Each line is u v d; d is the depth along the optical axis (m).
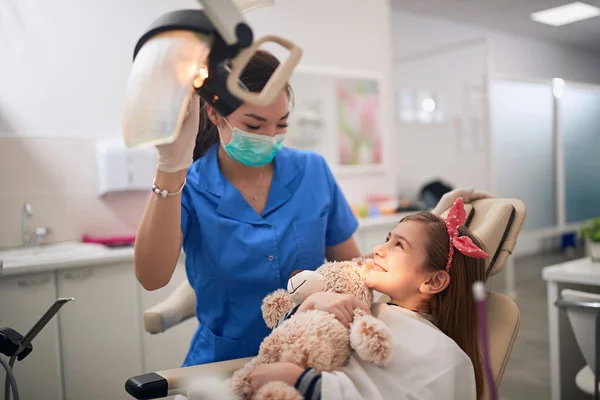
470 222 1.34
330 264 1.16
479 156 4.55
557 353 2.08
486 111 4.24
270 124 1.06
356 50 3.82
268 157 1.12
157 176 0.93
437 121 4.82
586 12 4.93
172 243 1.00
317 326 0.97
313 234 1.25
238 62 0.69
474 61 4.41
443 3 4.69
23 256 2.33
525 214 1.31
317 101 3.61
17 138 2.58
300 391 0.87
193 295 1.55
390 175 4.05
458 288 1.11
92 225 2.77
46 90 2.66
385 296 1.33
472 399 1.01
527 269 5.30
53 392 2.11
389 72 4.03
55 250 2.51
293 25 3.49
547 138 5.65
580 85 5.96
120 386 2.27
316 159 1.36
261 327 1.20
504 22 5.30
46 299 2.11
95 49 2.79
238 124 1.06
